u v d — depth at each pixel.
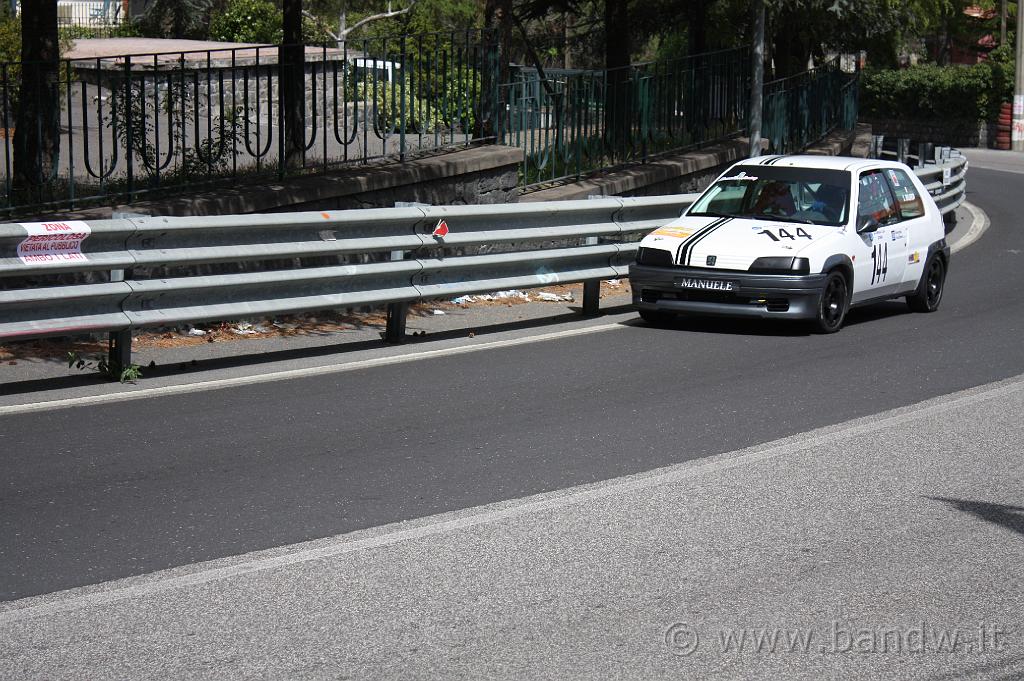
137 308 9.76
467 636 5.12
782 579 5.83
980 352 11.62
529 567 5.93
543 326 12.84
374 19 41.62
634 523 6.61
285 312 10.63
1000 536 6.50
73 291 9.25
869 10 32.84
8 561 5.94
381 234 11.42
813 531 6.52
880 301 13.75
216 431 8.36
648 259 12.79
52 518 6.57
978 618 5.42
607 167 19.02
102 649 4.97
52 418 8.62
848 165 13.58
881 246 13.34
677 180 19.88
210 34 35.09
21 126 13.17
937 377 10.48
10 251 8.98
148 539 6.27
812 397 9.68
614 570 5.91
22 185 13.15
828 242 12.59
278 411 8.94
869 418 9.02
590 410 9.13
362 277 11.15
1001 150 56.31
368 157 14.96
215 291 10.17
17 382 9.66
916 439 8.45
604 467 7.67
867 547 6.29
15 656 4.90
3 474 7.33
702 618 5.36
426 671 4.79
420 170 14.60
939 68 60.09
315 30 41.34
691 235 12.83
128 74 12.64
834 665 4.91
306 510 6.76
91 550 6.10
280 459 7.73
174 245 9.99
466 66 16.41
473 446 8.10
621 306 14.38
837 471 7.65
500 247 15.09
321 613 5.35
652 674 4.79
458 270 11.91
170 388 9.59
